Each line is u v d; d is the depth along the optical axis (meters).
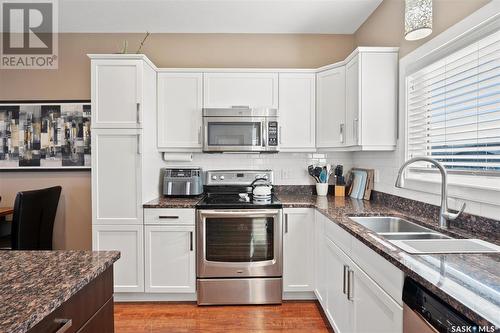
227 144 2.66
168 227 2.38
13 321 0.63
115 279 2.39
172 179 2.70
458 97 1.60
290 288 2.41
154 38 2.98
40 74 2.94
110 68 2.33
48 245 2.64
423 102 1.90
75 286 0.83
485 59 1.42
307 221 2.41
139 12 2.58
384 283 1.19
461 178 1.58
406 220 1.83
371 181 2.55
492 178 1.39
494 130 1.38
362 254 1.42
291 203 2.41
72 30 2.90
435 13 1.75
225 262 2.37
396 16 2.19
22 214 2.23
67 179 2.97
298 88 2.73
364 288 1.40
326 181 2.91
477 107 1.46
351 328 1.57
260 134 2.65
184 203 2.40
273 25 2.84
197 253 2.38
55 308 0.74
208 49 3.00
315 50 3.02
